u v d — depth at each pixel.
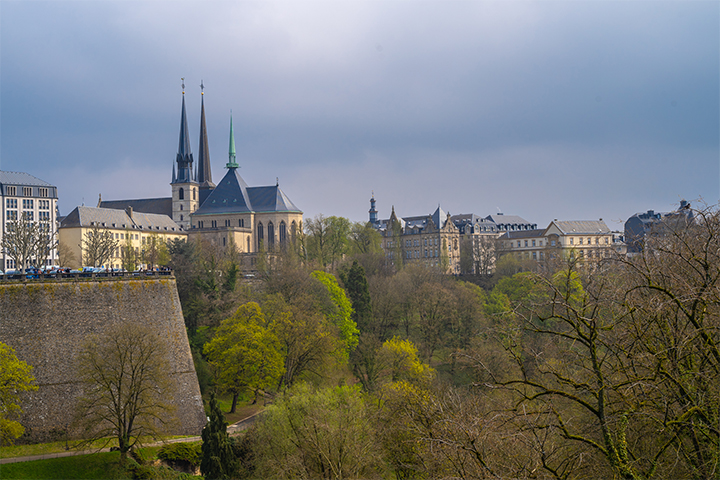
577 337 24.66
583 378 28.66
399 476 49.47
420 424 37.97
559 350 28.97
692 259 25.25
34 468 71.50
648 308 23.31
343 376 110.88
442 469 29.27
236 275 134.62
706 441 24.47
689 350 23.53
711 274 24.44
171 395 87.00
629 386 23.94
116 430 79.56
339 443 54.44
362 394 85.00
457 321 129.25
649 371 25.00
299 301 118.56
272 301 115.25
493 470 25.02
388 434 54.12
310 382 91.56
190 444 82.75
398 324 147.75
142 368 78.62
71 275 95.50
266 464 64.56
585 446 25.70
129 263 159.62
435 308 129.50
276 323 104.62
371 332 135.00
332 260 190.50
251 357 95.25
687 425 23.17
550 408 23.97
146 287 99.81
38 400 84.12
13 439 79.25
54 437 82.88
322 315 116.06
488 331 27.11
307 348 100.50
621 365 24.22
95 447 78.62
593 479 25.86
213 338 105.12
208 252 180.88
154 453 79.44
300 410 67.88
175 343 98.94
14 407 75.50
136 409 77.12
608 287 25.48
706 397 23.20
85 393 82.12
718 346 24.47
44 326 88.75
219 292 122.19
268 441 67.81
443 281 181.12
